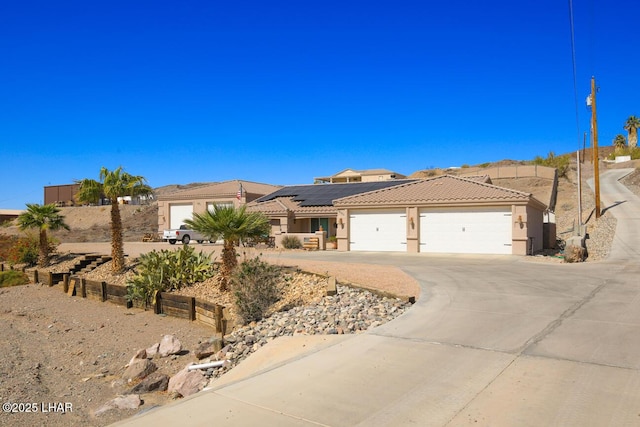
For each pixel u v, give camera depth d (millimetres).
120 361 11219
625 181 52875
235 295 12273
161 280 16609
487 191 23844
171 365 10375
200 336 12852
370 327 8898
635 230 26500
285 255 24688
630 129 100250
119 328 14391
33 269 25609
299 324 9938
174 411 5117
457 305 10055
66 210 65875
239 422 4762
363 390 5453
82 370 10609
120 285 18641
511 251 23250
